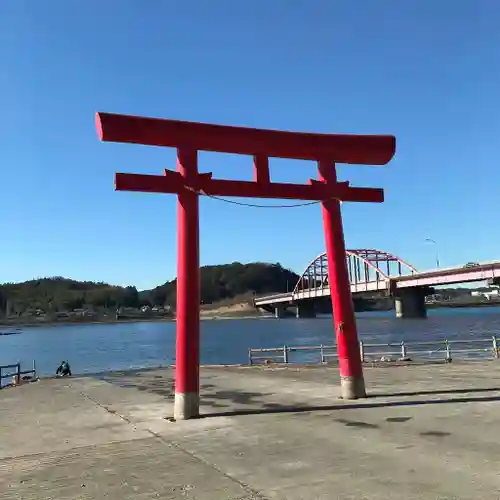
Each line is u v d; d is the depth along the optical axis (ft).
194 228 36.99
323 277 514.68
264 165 40.37
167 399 47.91
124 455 26.68
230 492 19.81
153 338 380.78
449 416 31.91
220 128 38.34
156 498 19.62
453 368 64.69
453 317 527.40
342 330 41.32
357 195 42.60
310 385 52.54
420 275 346.33
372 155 43.14
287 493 19.29
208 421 34.42
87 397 52.47
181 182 37.04
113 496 20.16
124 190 35.76
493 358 79.41
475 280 288.51
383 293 414.00
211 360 166.91
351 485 19.79
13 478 23.59
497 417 31.09
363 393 41.09
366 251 417.90
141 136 36.24
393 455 23.68
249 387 53.26
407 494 18.48
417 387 46.37
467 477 20.06
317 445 26.30
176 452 26.53
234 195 39.01
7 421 40.19
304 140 41.06
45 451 29.17
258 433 29.86
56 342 361.71
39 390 61.93
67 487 21.68
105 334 482.69
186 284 36.42
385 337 231.09
